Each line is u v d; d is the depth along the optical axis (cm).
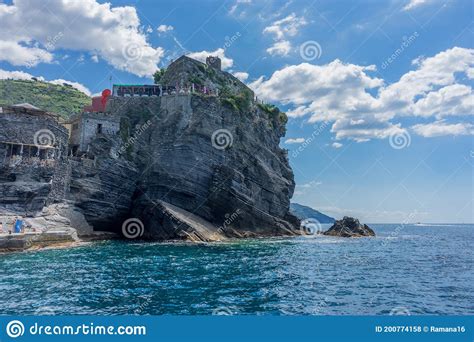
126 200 5588
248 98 7200
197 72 7712
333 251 4388
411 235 10006
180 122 6238
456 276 2714
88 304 1767
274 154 7412
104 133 5756
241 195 6066
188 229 5241
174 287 2166
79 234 4766
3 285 2152
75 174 4956
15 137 4503
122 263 3041
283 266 3080
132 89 7081
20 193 4116
